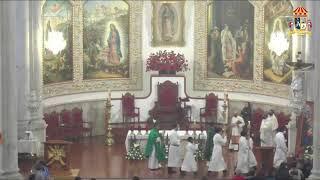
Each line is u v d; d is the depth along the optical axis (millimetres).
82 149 27625
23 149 24016
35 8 26422
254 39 30734
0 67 18594
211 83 32062
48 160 21875
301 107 25547
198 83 32250
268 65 30266
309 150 23031
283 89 29469
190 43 32344
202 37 32156
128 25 32094
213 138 24156
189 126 30625
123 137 29500
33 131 25656
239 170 23656
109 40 31719
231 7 31422
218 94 31844
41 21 28016
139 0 32062
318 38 19922
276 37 29594
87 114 30859
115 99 31641
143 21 32188
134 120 31578
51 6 29406
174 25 32312
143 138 26047
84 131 29734
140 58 32250
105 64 31672
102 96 31359
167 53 31594
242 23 31156
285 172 18328
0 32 18562
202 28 32156
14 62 18797
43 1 28844
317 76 19672
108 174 23469
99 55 31500
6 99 18688
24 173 22688
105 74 31688
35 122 25781
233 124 27641
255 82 30859
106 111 29500
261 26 30422
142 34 32219
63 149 21859
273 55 29922
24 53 25547
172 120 30719
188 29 32250
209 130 24594
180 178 23172
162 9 32219
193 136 25969
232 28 31484
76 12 30578
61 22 29969
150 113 30984
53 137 28109
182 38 32344
